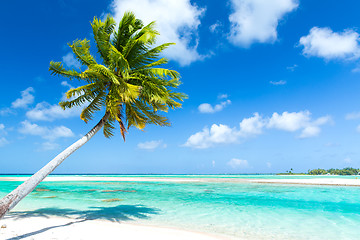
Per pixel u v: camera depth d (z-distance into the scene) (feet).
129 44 37.50
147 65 38.60
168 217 37.96
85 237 24.22
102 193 72.33
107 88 36.91
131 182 136.77
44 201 53.01
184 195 70.28
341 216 40.16
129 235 25.96
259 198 63.98
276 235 28.19
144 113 40.81
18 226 27.73
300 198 63.93
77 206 46.68
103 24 33.32
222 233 28.84
